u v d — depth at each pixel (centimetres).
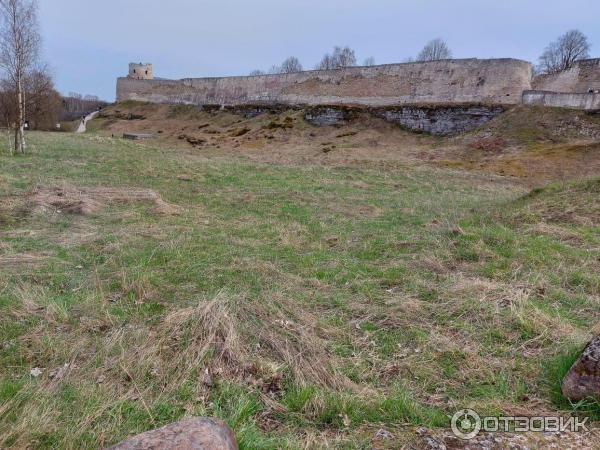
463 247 591
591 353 255
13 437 223
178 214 816
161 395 270
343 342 349
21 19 1520
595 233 632
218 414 253
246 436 224
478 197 1168
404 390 281
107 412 248
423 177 1540
